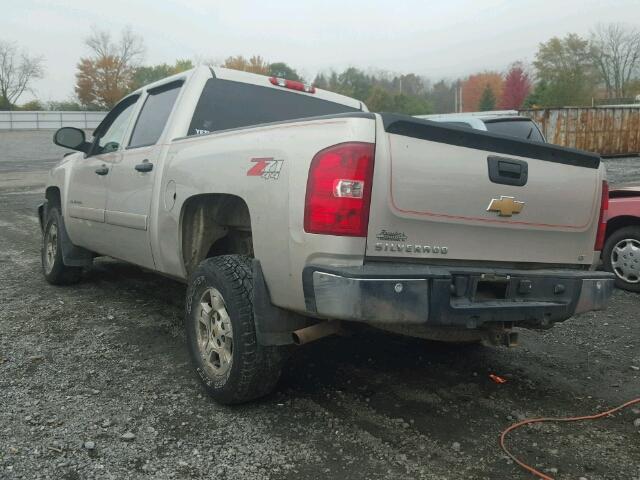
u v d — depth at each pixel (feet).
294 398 12.01
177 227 13.07
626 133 79.82
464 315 9.84
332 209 9.25
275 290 10.30
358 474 9.31
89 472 9.25
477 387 12.80
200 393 12.21
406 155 9.64
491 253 10.91
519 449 10.18
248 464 9.56
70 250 20.03
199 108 14.71
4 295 19.83
